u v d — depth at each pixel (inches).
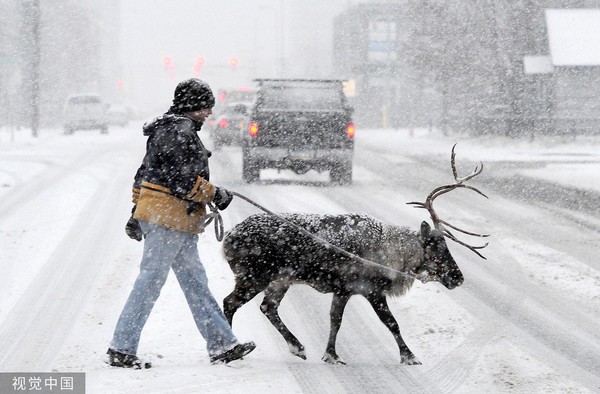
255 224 764.6
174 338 824.3
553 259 1255.5
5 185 2009.1
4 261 1170.0
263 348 809.5
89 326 870.4
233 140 3257.9
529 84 4060.0
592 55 4057.6
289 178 2276.1
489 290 1066.7
